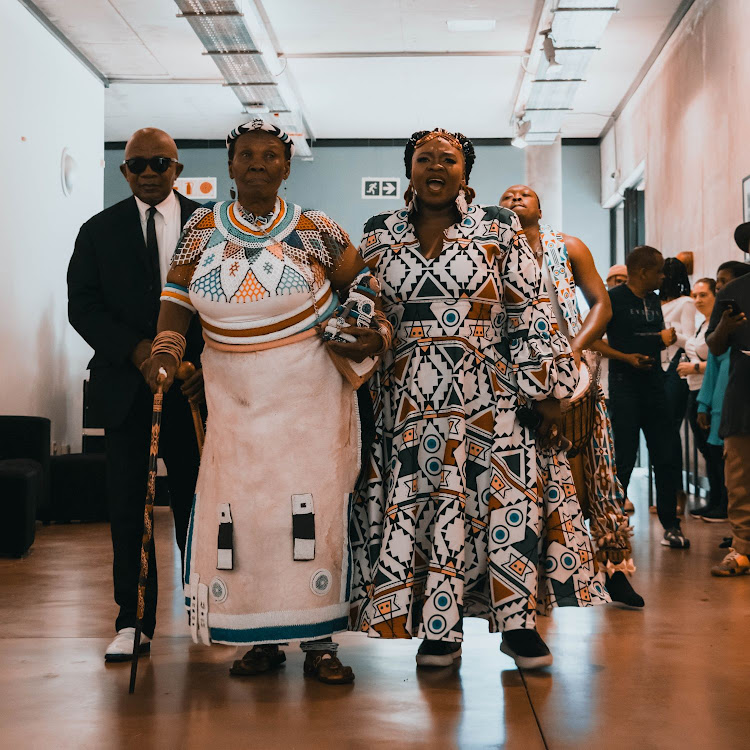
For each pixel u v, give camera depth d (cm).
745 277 504
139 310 328
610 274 838
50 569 514
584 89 1234
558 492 309
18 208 777
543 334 299
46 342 827
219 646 332
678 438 663
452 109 1327
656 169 1109
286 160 288
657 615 384
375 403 305
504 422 298
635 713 254
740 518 482
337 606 279
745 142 773
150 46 1062
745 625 365
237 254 280
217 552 276
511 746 228
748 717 250
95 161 954
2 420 690
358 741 231
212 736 236
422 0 955
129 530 320
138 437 324
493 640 342
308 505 275
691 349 733
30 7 809
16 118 777
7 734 239
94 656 319
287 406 276
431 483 291
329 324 280
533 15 998
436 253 297
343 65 1145
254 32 966
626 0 952
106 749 227
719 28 841
